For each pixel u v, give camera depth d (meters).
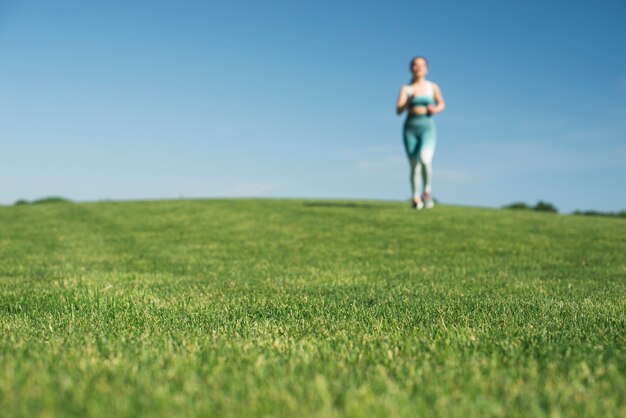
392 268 8.88
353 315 4.54
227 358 2.90
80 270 8.42
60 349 3.10
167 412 1.97
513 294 5.93
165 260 9.92
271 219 16.16
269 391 2.23
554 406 2.13
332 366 2.67
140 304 5.17
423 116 17.23
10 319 4.47
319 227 14.59
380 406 2.05
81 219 16.97
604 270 8.69
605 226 15.09
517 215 17.41
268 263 9.53
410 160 17.89
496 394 2.27
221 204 20.28
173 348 3.19
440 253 10.95
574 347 3.21
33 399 2.09
